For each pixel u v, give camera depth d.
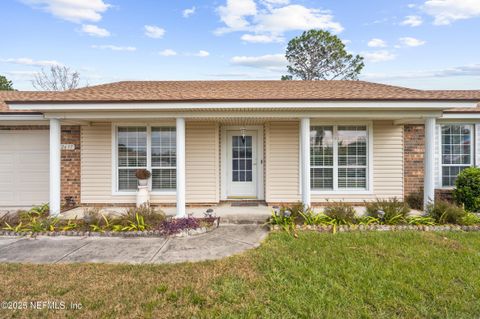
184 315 2.85
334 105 6.33
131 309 2.95
